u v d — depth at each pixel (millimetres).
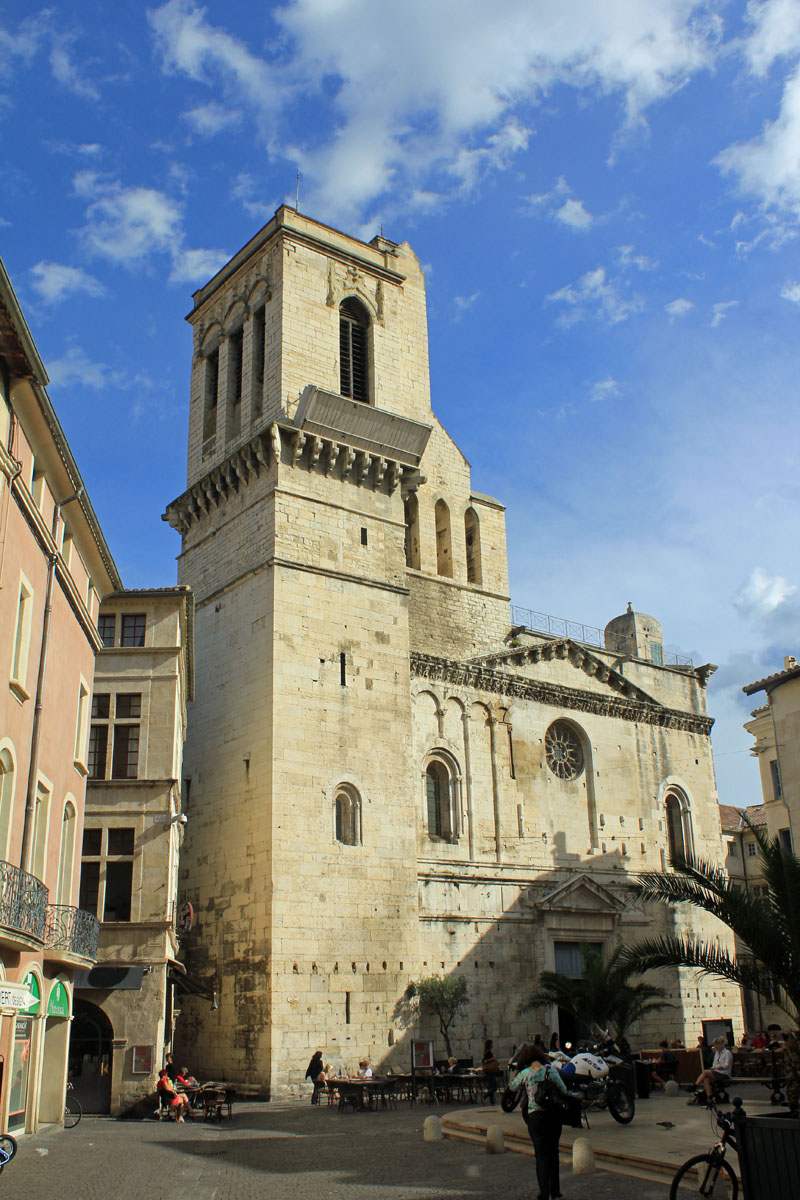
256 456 45406
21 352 20984
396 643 45906
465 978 43781
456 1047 42156
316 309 48750
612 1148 19453
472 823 47188
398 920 41406
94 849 33344
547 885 48969
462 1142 23234
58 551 25891
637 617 63562
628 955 22875
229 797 41844
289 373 46656
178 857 41094
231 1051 37969
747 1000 58312
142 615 36562
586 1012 35219
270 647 41719
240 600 44531
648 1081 31375
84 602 30000
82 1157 21391
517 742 50719
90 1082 30906
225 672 44344
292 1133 26125
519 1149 21359
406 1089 37469
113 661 35531
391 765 43562
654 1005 36250
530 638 54812
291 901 38406
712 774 60531
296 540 44031
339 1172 19281
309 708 41688
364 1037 38719
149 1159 21219
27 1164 20203
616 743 55594
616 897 51188
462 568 53250
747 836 65750
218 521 48000
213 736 44000
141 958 32031
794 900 20281
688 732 60062
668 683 61000
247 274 51656
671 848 57094
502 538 55938
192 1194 16922
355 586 45250
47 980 26281
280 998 36938
